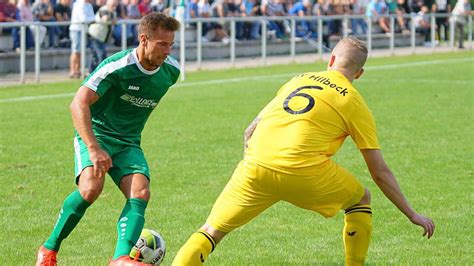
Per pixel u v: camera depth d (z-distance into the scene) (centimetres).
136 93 1212
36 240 1454
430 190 1812
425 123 2748
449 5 6319
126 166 1208
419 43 5925
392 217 1602
